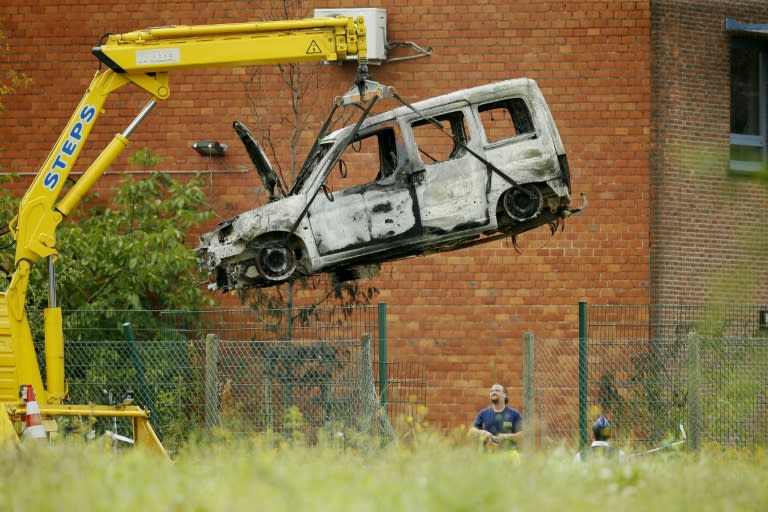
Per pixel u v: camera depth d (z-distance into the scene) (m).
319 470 30.25
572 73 77.44
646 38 77.62
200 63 53.34
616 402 57.31
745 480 32.75
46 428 46.00
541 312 76.19
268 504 24.09
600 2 77.69
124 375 57.31
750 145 80.56
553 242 76.69
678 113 78.12
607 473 32.25
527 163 53.94
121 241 69.81
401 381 60.94
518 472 30.94
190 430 54.25
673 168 77.38
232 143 78.50
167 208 75.75
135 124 53.31
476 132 53.91
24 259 50.38
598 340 59.50
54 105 79.75
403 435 52.12
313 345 56.06
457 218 53.38
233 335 71.38
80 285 70.62
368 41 76.50
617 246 76.81
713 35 79.62
